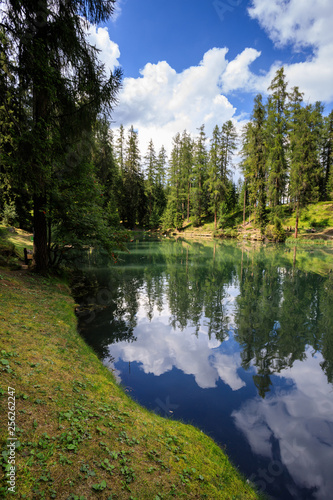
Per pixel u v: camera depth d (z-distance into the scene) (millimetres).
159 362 6418
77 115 8641
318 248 30734
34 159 7379
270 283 14617
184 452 3307
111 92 8352
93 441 2824
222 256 24594
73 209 9945
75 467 2391
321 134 44125
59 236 10656
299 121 39156
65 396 3492
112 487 2312
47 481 2168
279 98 39969
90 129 9180
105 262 20641
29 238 20578
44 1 6992
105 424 3232
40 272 10352
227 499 2695
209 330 8438
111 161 38469
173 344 7430
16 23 6762
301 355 6930
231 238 44406
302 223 41969
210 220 54750
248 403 4984
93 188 10820
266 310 10352
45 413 2975
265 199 41312
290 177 38469
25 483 2078
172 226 56375
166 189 68188
